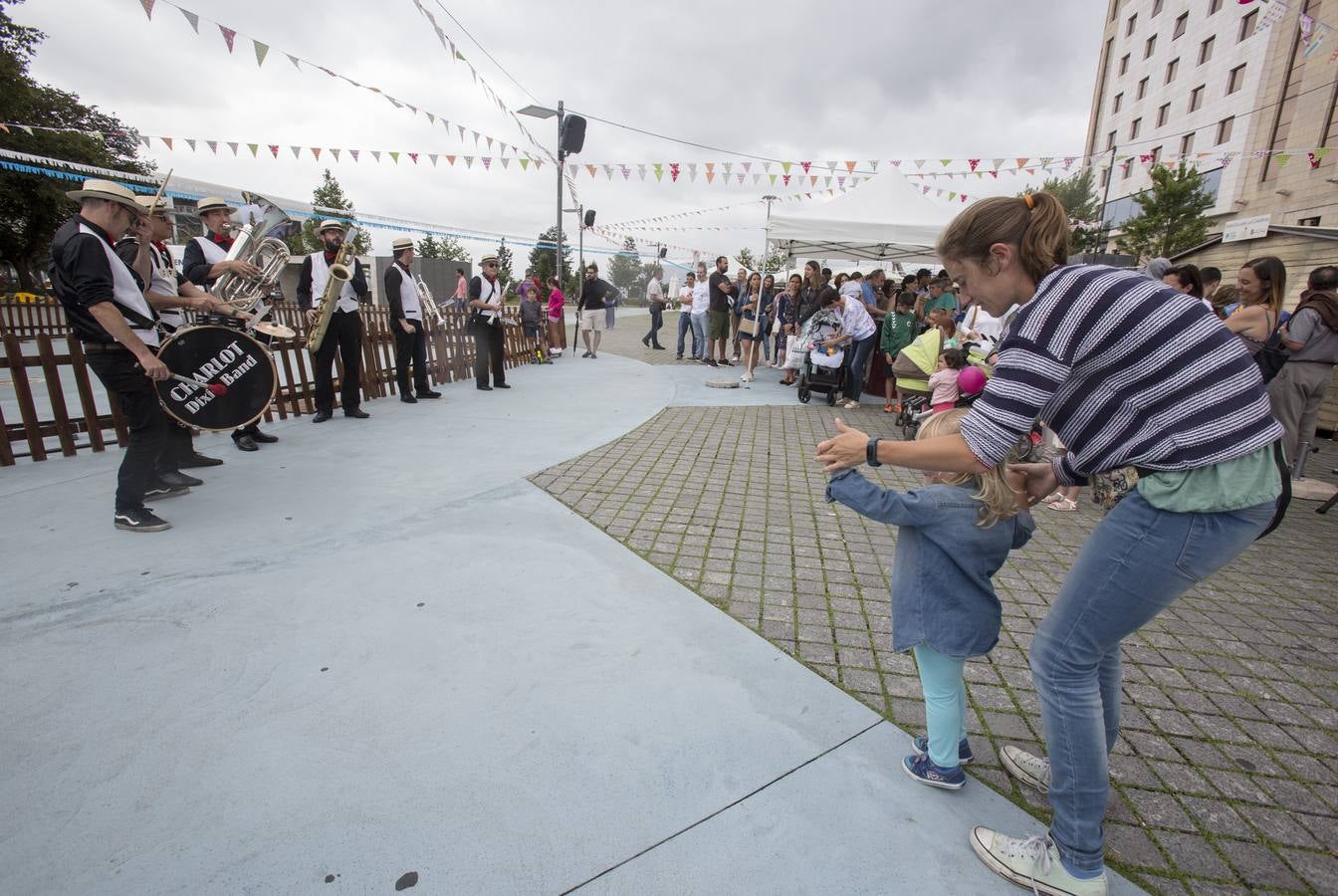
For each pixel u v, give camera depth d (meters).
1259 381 1.38
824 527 4.02
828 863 1.71
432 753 2.03
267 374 4.08
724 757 2.07
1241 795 2.01
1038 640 1.64
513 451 5.39
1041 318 1.42
